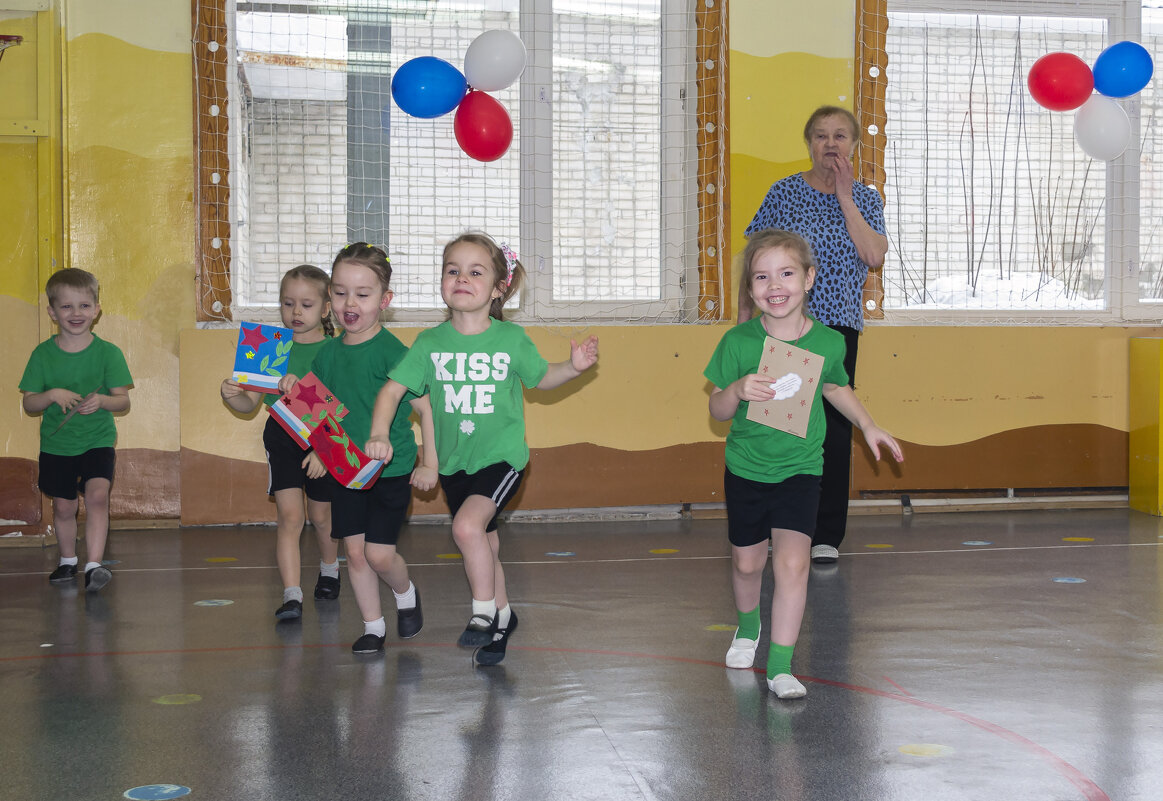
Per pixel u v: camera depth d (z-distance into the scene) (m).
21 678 2.80
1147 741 2.29
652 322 5.98
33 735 2.36
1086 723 2.41
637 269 6.02
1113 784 2.05
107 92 5.46
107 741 2.31
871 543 4.89
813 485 2.75
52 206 5.23
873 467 5.92
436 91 4.70
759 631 2.99
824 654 3.00
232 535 5.25
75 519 4.25
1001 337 6.00
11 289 5.21
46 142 5.22
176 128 5.53
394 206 5.82
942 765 2.15
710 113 5.88
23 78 5.21
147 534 5.30
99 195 5.46
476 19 5.84
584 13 5.91
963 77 6.16
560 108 5.92
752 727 2.38
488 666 2.89
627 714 2.48
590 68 5.93
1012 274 6.25
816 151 4.36
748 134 5.88
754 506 2.78
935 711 2.50
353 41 5.76
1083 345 6.05
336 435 2.93
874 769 2.13
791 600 2.65
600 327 5.69
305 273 3.86
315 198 5.75
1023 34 6.21
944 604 3.62
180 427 5.48
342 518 3.05
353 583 3.08
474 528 2.76
